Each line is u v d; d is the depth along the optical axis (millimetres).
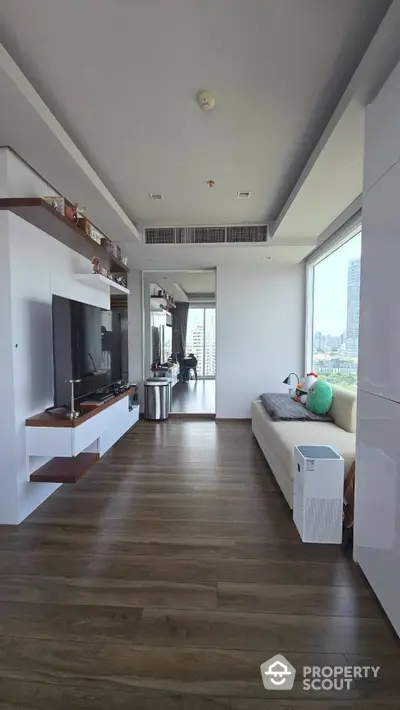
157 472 3586
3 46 1807
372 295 1829
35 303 2824
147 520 2631
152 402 5969
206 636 1583
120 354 4551
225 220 4520
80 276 3529
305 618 1686
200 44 1846
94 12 1658
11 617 1695
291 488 2688
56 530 2496
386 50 1655
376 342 1783
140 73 2029
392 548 1592
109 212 3604
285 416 3758
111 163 3049
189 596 1836
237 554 2207
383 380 1704
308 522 2316
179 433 5125
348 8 1654
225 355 5949
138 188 3549
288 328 5863
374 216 1812
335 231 4023
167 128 2553
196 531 2477
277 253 4996
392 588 1583
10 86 1833
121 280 4738
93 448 3867
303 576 1994
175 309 9227
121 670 1422
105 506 2857
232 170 3176
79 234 3012
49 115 2199
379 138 1762
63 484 3273
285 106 2322
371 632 1605
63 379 2881
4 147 2439
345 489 2395
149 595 1844
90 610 1739
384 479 1683
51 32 1765
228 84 2121
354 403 3281
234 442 4664
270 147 2805
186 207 4066
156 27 1741
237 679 1385
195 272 6254
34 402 2812
